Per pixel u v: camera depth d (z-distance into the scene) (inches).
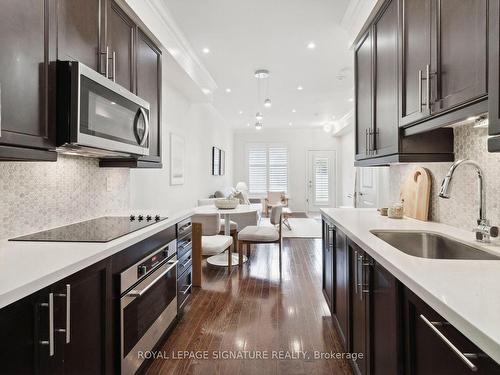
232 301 114.4
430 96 56.9
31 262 45.5
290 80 187.5
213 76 180.9
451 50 50.6
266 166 384.2
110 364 56.4
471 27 45.4
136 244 66.6
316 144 380.8
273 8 107.3
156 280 73.6
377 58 87.3
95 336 51.9
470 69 45.7
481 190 60.1
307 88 204.2
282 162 382.9
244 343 85.9
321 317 101.5
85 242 58.6
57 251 52.1
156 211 109.9
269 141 383.2
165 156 156.8
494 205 61.2
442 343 32.8
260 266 157.9
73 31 62.6
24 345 37.3
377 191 189.6
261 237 150.1
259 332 91.8
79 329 47.7
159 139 109.8
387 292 48.1
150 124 102.7
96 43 71.4
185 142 188.4
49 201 73.5
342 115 296.5
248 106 258.4
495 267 42.6
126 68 86.5
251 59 154.3
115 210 106.1
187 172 193.6
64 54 59.3
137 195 127.3
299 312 105.2
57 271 41.9
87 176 89.4
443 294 32.9
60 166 77.9
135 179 125.4
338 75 177.9
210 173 258.5
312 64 160.4
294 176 382.6
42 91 53.0
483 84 42.8
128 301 61.5
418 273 39.9
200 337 89.0
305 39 130.9
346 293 76.1
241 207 164.7
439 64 54.2
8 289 34.6
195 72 156.3
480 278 38.0
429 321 35.1
